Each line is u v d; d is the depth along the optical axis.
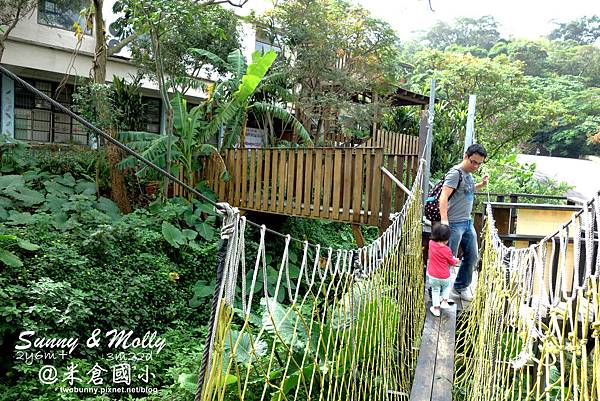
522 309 2.20
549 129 30.44
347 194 6.77
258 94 10.59
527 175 13.23
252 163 7.98
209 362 1.35
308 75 10.93
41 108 10.98
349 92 11.52
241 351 3.54
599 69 35.47
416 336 4.21
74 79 10.88
